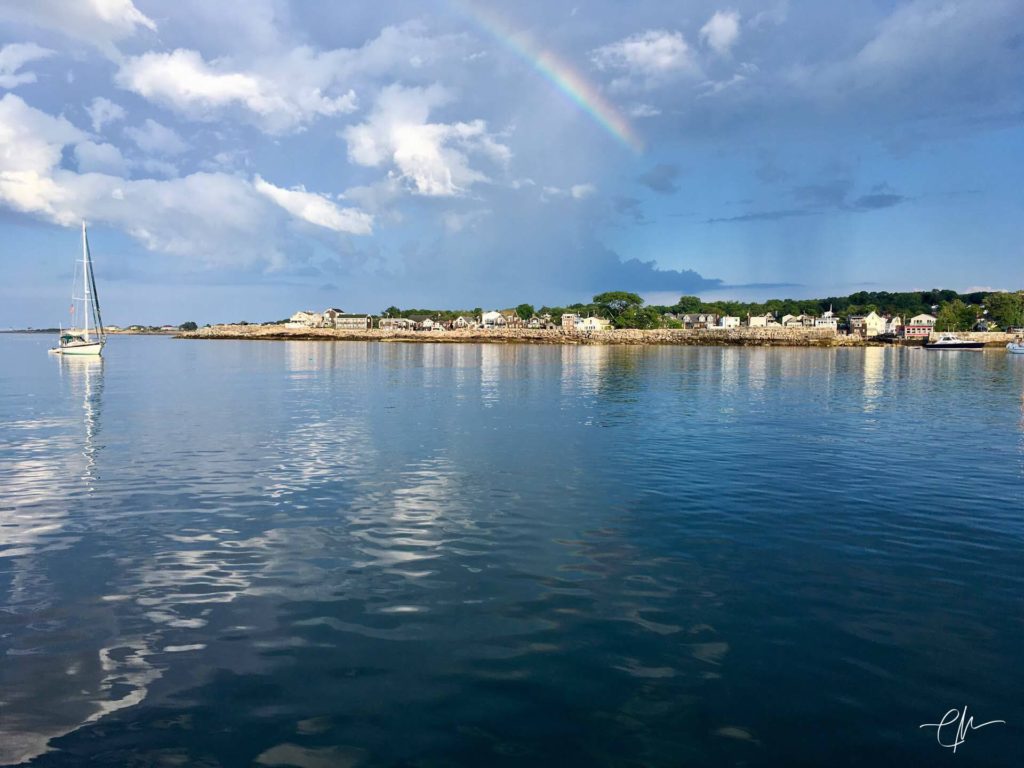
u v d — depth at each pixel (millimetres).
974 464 22766
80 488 19375
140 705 8266
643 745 7512
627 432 29625
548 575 12508
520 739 7609
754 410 38031
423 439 27781
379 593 11672
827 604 11203
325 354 122375
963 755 7375
